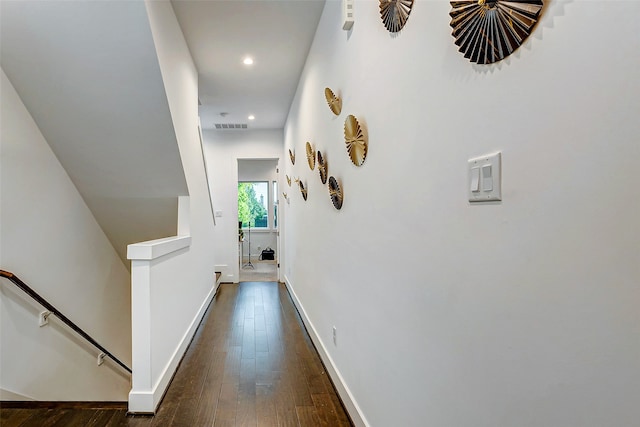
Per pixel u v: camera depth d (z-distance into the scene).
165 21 2.36
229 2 2.53
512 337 0.73
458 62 0.91
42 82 2.22
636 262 0.49
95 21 1.96
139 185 3.04
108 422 1.96
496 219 0.77
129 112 2.44
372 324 1.61
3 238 2.15
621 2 0.51
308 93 3.38
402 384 1.29
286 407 2.12
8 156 2.19
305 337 3.37
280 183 6.17
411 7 1.18
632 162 0.49
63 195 2.79
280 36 3.03
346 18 1.88
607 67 0.53
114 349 3.61
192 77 3.40
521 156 0.70
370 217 1.63
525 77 0.69
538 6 0.65
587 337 0.56
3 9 1.86
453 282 0.95
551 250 0.63
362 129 1.71
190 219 3.28
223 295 5.14
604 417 0.54
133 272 2.08
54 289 2.64
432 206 1.06
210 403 2.17
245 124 5.80
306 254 3.62
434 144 1.04
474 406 0.86
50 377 2.54
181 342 2.88
